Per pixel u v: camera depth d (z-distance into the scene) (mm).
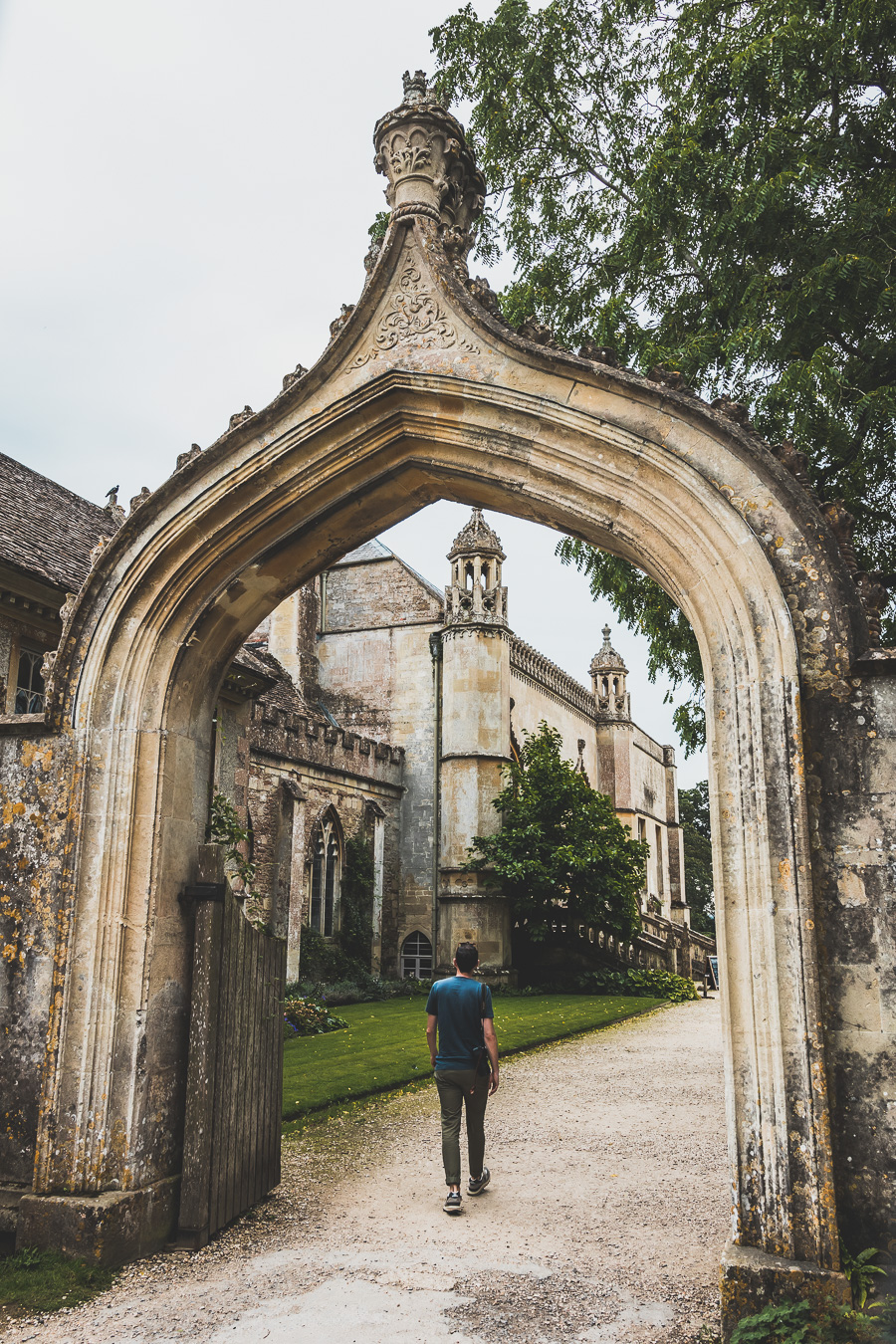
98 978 4918
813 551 4223
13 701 11125
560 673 33438
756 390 8273
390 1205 5598
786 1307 3412
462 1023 5770
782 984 3869
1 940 5145
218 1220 5012
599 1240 4930
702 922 55625
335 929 23453
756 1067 3861
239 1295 4176
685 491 4512
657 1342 3666
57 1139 4766
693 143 8492
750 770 4102
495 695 26031
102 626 5348
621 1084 10188
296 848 20750
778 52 7797
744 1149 3836
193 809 5547
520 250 11203
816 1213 3629
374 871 24844
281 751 21266
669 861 41750
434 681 27453
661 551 4586
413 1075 10102
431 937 25625
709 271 8914
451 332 5191
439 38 11734
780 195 7539
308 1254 4711
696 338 8305
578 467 4812
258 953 5809
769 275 7992
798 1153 3719
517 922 24953
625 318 9836
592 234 10727
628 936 24391
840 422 7180
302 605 28422
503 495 5207
